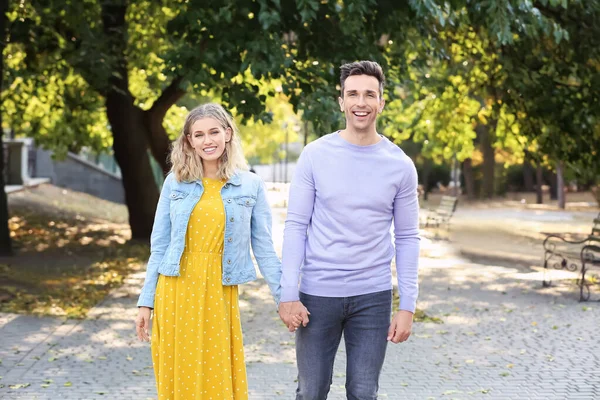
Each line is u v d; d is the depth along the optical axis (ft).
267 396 21.57
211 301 14.88
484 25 36.81
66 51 53.36
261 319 33.81
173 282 14.88
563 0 35.88
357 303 14.28
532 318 33.94
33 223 74.69
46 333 29.55
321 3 37.04
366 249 14.26
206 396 14.88
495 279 46.62
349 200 14.16
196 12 36.91
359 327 14.40
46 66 56.70
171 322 14.85
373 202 14.19
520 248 65.62
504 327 31.91
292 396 21.62
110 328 30.96
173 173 15.06
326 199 14.21
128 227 78.79
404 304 14.33
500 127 54.29
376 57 38.22
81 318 32.91
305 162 14.40
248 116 38.29
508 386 22.89
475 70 51.21
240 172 15.26
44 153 108.58
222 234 14.93
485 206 136.15
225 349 14.94
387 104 41.09
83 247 60.59
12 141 94.63
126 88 64.08
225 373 14.92
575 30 44.34
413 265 14.49
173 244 14.85
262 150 163.43
